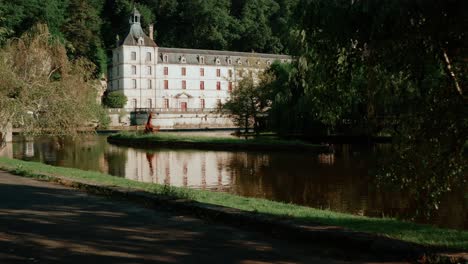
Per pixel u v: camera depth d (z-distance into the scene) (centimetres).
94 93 3662
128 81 9725
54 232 841
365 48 797
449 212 1509
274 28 12825
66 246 748
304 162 3080
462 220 1405
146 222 921
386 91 910
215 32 12175
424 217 1452
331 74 874
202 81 10469
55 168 2058
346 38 777
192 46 12406
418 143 870
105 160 3450
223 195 1502
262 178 2402
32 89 2656
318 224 828
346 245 736
